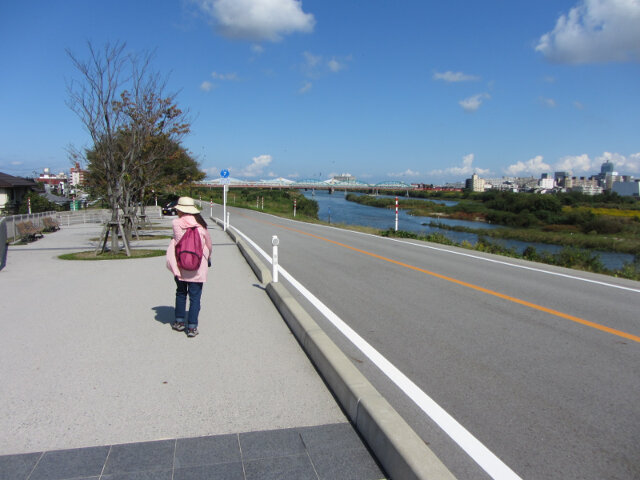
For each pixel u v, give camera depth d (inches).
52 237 747.4
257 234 757.9
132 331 211.5
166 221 1199.6
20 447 114.2
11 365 168.1
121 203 590.6
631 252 1145.4
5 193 1385.3
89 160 681.6
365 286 324.2
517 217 2031.3
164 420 129.0
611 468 109.0
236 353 184.5
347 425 128.6
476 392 151.3
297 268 400.8
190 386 152.2
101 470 105.2
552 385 157.0
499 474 106.2
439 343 200.8
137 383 153.8
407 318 241.0
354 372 143.8
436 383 158.4
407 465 97.3
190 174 1093.1
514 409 139.3
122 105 520.7
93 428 124.1
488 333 215.2
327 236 724.0
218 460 110.3
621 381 160.7
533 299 287.1
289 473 105.6
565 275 377.7
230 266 408.5
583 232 1717.5
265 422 129.3
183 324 214.1
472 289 316.2
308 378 160.6
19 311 245.4
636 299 290.8
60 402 139.0
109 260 444.8
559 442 120.7
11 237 642.2
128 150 516.4
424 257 477.4
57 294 288.8
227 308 256.2
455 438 122.4
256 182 4950.8
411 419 132.9
